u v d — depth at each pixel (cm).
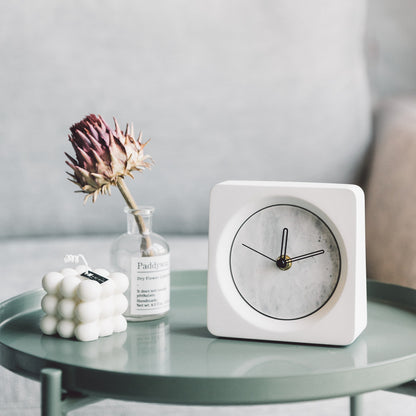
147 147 148
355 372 65
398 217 133
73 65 146
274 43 151
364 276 78
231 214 78
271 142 150
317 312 76
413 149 137
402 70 186
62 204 147
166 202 149
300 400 63
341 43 153
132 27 148
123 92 147
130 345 75
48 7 146
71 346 74
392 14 185
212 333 78
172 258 136
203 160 149
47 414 66
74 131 80
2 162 145
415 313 88
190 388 63
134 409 123
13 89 145
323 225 76
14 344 75
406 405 128
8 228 147
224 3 150
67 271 80
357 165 153
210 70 150
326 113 151
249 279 78
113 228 150
